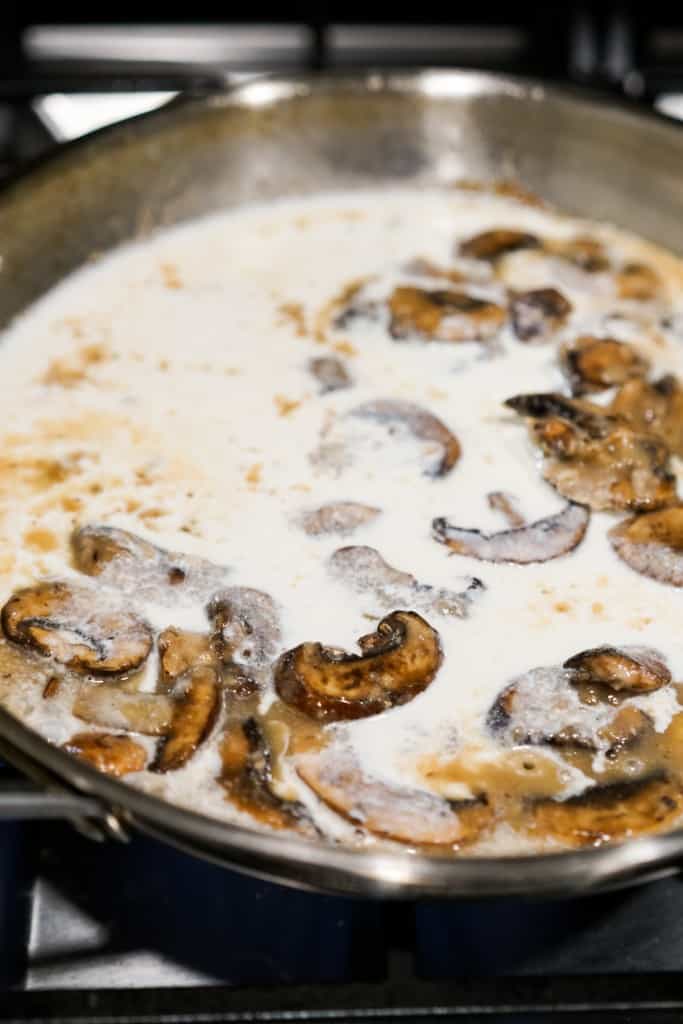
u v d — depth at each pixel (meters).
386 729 0.61
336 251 0.81
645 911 0.65
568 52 1.01
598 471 0.68
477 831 0.58
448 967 0.63
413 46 1.03
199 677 0.61
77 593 0.64
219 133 0.80
